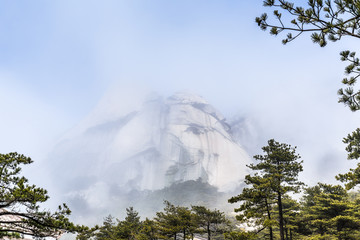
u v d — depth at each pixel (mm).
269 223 19844
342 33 5336
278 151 26031
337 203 25281
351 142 16828
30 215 9312
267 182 21828
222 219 32375
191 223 32406
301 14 5332
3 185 10133
